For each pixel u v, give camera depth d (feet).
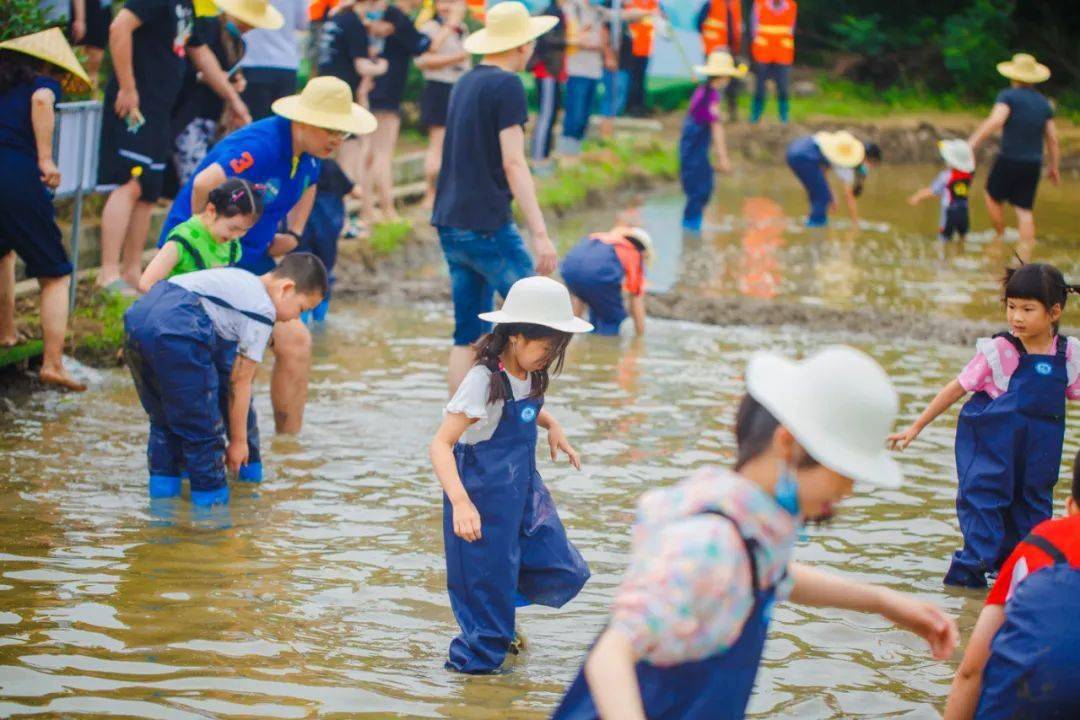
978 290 63.82
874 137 114.62
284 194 38.47
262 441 39.06
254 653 25.26
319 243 53.42
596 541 31.94
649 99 118.52
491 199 40.81
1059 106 129.08
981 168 114.93
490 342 24.59
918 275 67.31
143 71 48.93
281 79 59.06
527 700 23.77
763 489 14.71
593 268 52.65
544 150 89.51
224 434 36.40
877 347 52.80
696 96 78.74
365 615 27.40
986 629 19.56
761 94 113.70
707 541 13.96
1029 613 18.19
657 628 13.75
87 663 24.47
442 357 49.96
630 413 42.75
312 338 52.21
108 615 26.68
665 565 13.91
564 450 26.14
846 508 34.88
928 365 49.88
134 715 22.50
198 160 55.11
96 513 32.60
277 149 37.70
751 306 57.72
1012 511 29.81
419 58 71.20
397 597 28.43
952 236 78.84
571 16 89.15
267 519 32.81
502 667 25.22
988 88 131.95
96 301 49.01
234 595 28.04
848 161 81.10
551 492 35.27
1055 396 29.25
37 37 41.14
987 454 29.63
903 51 138.31
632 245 53.83
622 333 54.19
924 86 133.08
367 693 23.71
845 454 14.51
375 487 35.47
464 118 40.68
